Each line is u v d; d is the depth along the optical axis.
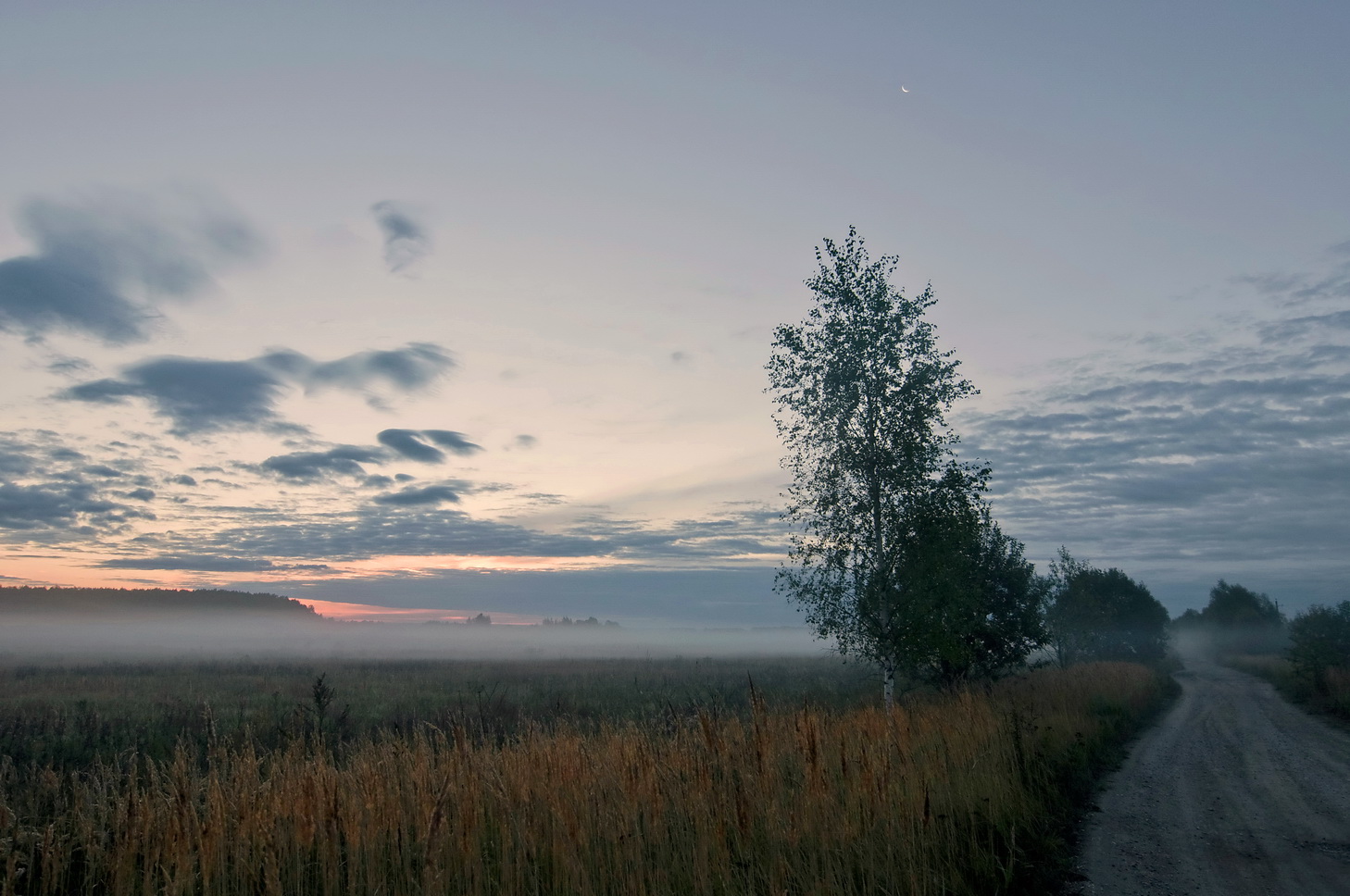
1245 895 6.69
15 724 14.83
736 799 5.95
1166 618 54.50
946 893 6.10
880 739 8.48
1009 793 8.73
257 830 5.37
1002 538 23.88
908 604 17.23
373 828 5.64
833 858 6.00
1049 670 30.52
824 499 18.00
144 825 5.49
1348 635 28.08
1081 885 7.00
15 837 6.01
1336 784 12.06
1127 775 12.93
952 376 17.95
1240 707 25.80
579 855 5.45
